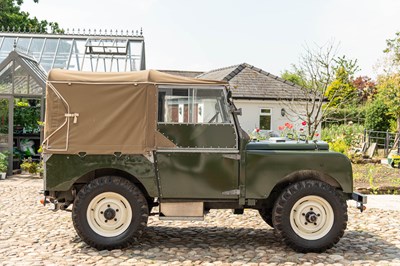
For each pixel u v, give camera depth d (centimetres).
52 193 666
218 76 2912
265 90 2648
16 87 1538
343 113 3038
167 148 653
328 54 2022
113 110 655
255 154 654
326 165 656
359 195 669
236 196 656
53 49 1900
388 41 2502
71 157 651
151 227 809
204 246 688
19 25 2997
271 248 679
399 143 2109
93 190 649
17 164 1611
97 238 650
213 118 657
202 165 654
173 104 658
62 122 653
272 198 705
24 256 619
